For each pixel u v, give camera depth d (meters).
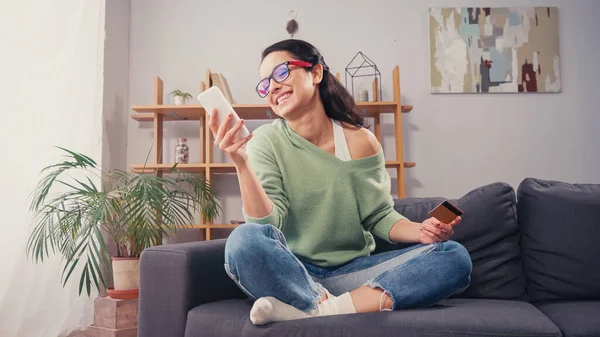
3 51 1.92
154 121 2.87
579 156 3.05
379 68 3.10
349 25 3.12
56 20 2.13
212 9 3.13
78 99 2.25
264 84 1.39
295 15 3.13
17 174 1.95
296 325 1.08
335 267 1.40
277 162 1.40
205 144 3.01
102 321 2.12
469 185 3.06
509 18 3.11
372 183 1.44
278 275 1.09
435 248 1.25
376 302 1.15
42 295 2.03
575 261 1.42
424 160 3.07
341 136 1.46
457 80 3.08
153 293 1.26
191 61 3.11
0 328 1.88
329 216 1.38
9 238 1.90
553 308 1.32
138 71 3.09
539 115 3.08
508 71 3.08
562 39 3.11
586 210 1.45
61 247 1.96
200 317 1.17
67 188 2.20
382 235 1.46
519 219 1.56
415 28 3.12
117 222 2.12
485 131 3.08
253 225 1.11
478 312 1.15
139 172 2.89
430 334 1.03
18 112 1.96
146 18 3.12
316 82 1.42
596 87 3.08
